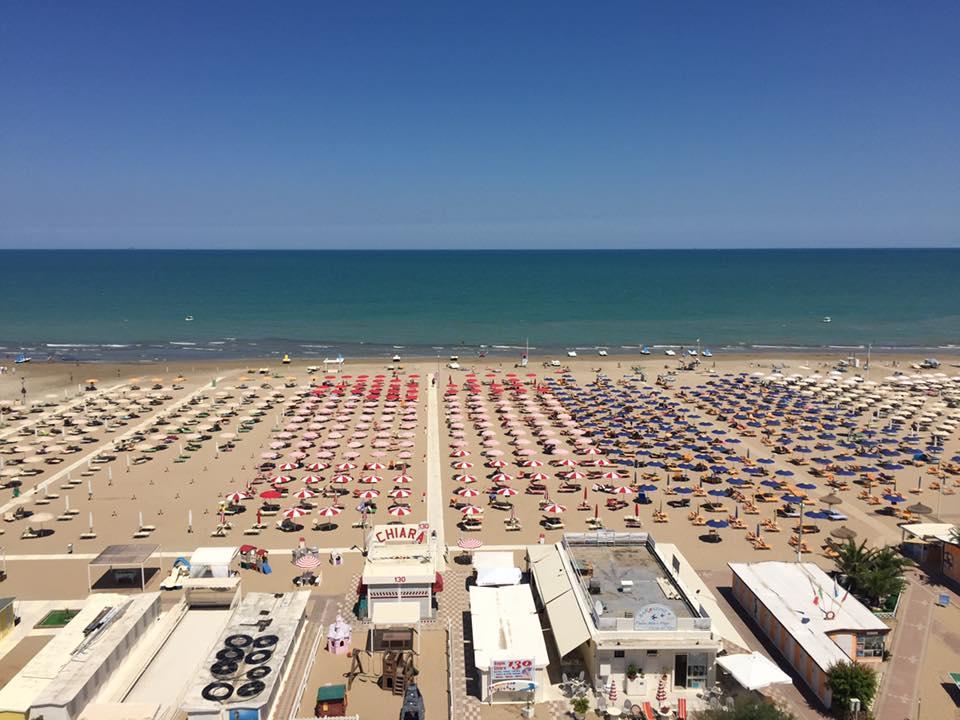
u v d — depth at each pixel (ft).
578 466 257.55
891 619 154.71
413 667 133.69
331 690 123.13
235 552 160.25
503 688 127.03
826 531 203.92
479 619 142.10
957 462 266.36
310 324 652.48
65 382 400.47
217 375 416.87
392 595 154.10
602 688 128.98
